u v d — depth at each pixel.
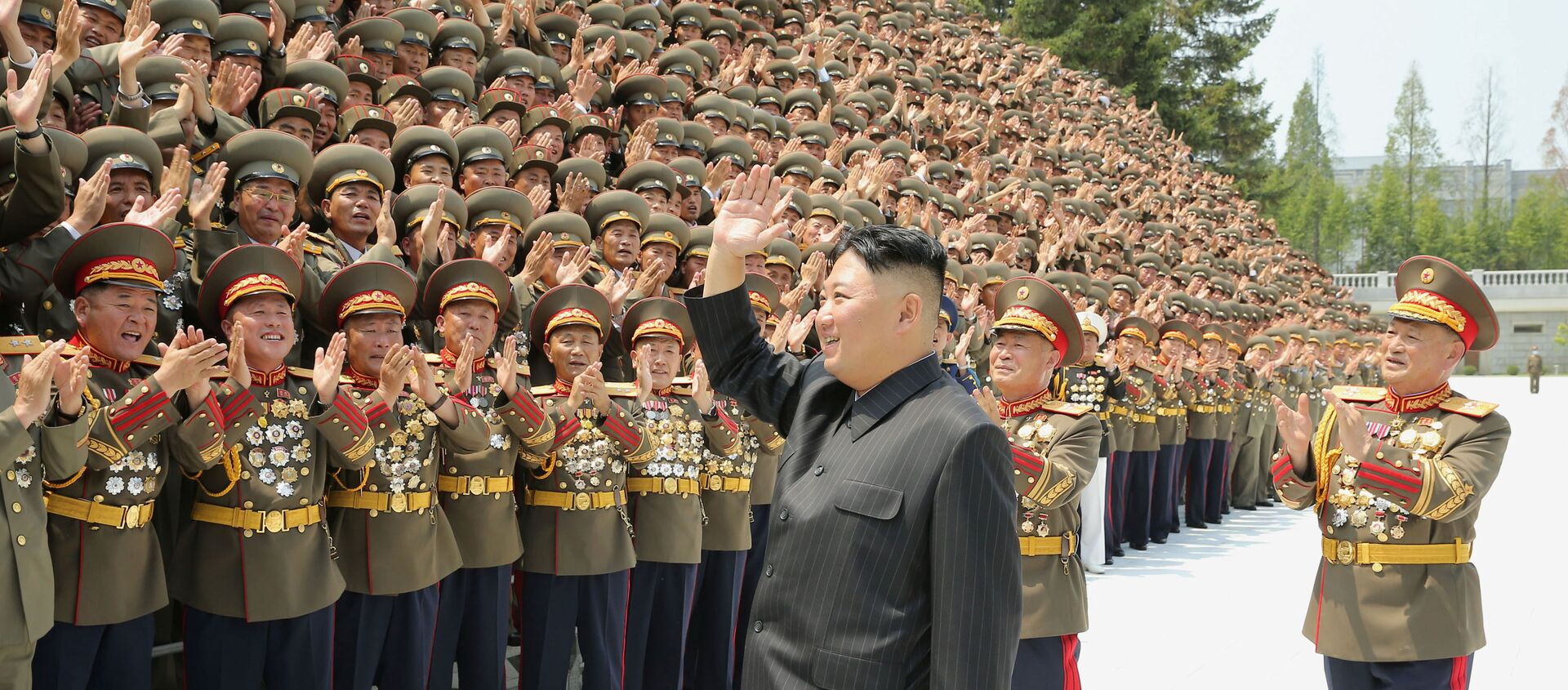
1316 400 15.14
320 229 5.55
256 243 4.81
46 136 3.87
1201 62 41.91
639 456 5.01
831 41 15.74
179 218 4.87
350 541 4.33
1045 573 4.21
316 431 4.12
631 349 5.66
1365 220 67.94
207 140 5.37
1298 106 74.88
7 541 3.23
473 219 5.91
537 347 5.43
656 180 7.55
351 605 4.34
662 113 9.69
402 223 5.48
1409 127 73.38
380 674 4.44
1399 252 67.12
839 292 2.55
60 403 3.38
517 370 5.00
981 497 2.37
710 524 5.68
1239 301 15.98
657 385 5.49
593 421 5.07
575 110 8.49
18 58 4.66
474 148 6.37
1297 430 4.20
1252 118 41.03
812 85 13.38
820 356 2.98
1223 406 11.72
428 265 5.07
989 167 13.61
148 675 3.79
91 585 3.56
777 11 15.70
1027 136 17.97
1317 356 15.65
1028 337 4.47
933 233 10.77
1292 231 66.00
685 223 7.52
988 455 2.40
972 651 2.29
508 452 4.80
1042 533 4.22
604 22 11.13
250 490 3.93
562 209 6.83
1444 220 67.00
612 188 7.98
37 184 3.85
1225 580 8.71
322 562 4.10
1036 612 4.16
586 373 4.86
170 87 5.47
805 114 12.41
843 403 2.72
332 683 4.24
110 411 3.48
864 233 2.58
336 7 8.23
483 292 4.79
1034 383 4.50
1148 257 14.41
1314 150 74.31
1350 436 3.90
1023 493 4.03
